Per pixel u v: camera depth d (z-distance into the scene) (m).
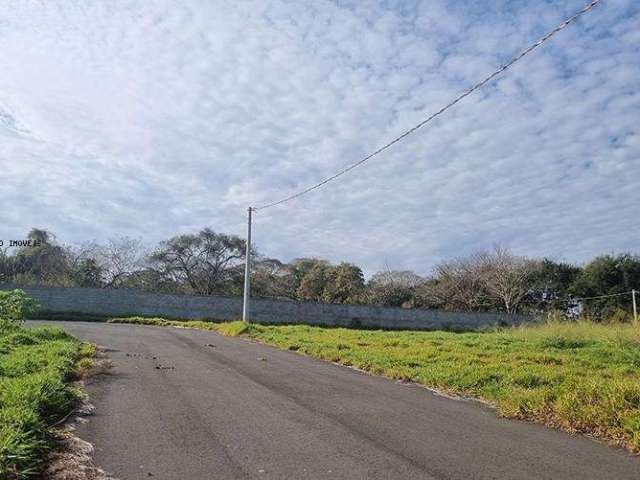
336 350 16.31
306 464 5.64
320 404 8.72
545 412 8.29
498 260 54.62
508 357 15.06
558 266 49.28
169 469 5.36
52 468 5.21
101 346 15.50
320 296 52.38
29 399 6.73
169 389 9.38
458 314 43.38
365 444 6.45
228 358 14.32
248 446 6.20
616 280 45.28
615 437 7.04
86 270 47.06
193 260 51.25
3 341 13.12
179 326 30.53
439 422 7.79
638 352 15.51
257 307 39.62
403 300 53.44
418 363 13.51
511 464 5.91
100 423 6.95
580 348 17.44
